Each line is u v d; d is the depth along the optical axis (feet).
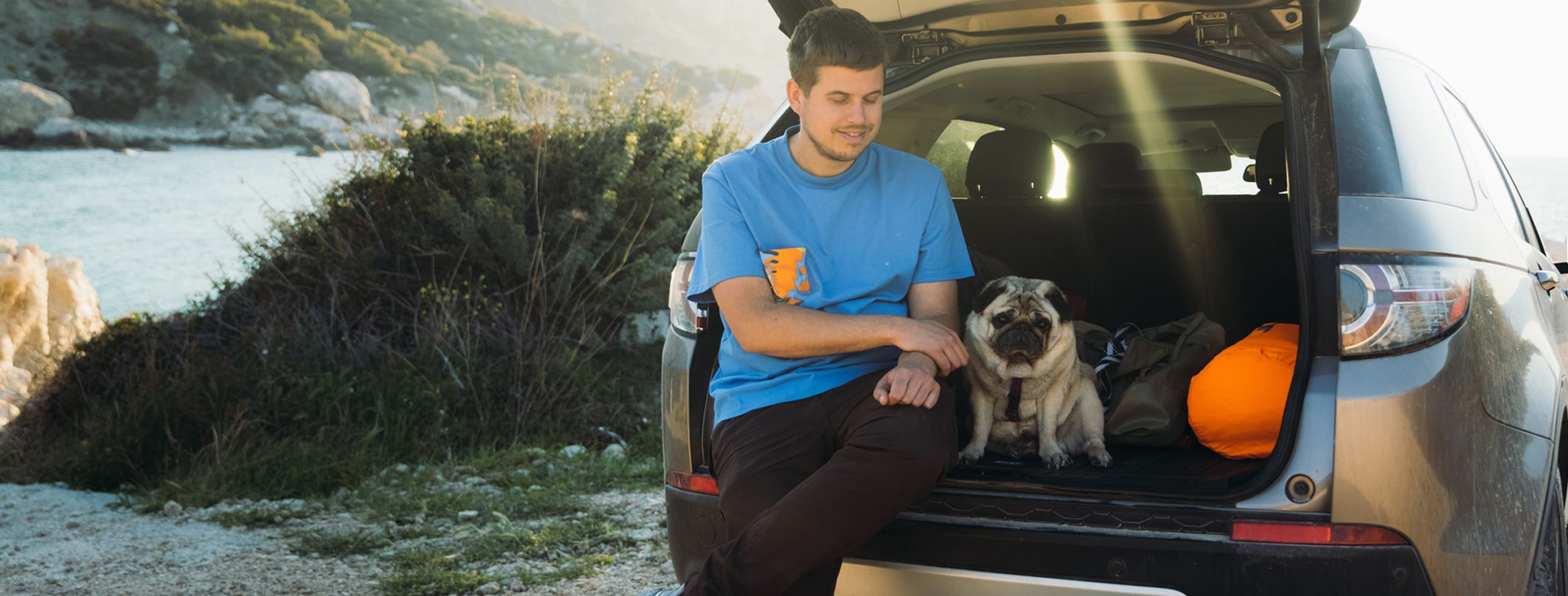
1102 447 8.04
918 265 7.88
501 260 21.40
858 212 7.73
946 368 7.13
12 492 16.15
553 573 11.86
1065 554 6.41
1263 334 8.20
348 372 19.10
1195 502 6.23
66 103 238.68
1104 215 11.28
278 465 16.33
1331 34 7.75
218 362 18.93
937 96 10.64
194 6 294.87
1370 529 5.99
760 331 7.30
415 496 15.39
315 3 333.62
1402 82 7.54
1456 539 6.12
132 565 12.56
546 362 19.56
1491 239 7.17
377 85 304.50
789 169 7.77
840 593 7.00
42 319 23.84
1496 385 6.54
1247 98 11.69
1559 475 7.59
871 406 7.05
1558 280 9.25
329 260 21.40
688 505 7.75
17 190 106.22
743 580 6.33
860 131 7.43
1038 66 9.30
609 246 21.43
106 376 19.99
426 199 21.74
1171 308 11.51
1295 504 6.07
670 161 23.85
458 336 19.33
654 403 20.24
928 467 6.50
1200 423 7.87
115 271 49.75
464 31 373.20
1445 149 7.44
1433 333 6.20
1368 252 6.24
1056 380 8.02
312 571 12.36
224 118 265.95
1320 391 6.13
